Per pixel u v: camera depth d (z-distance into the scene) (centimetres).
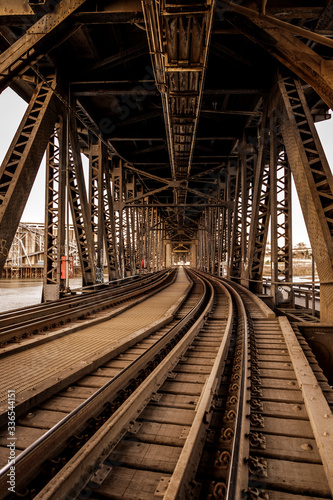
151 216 4222
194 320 887
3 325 705
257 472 246
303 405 364
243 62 1078
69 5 721
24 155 801
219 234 2867
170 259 9669
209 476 242
